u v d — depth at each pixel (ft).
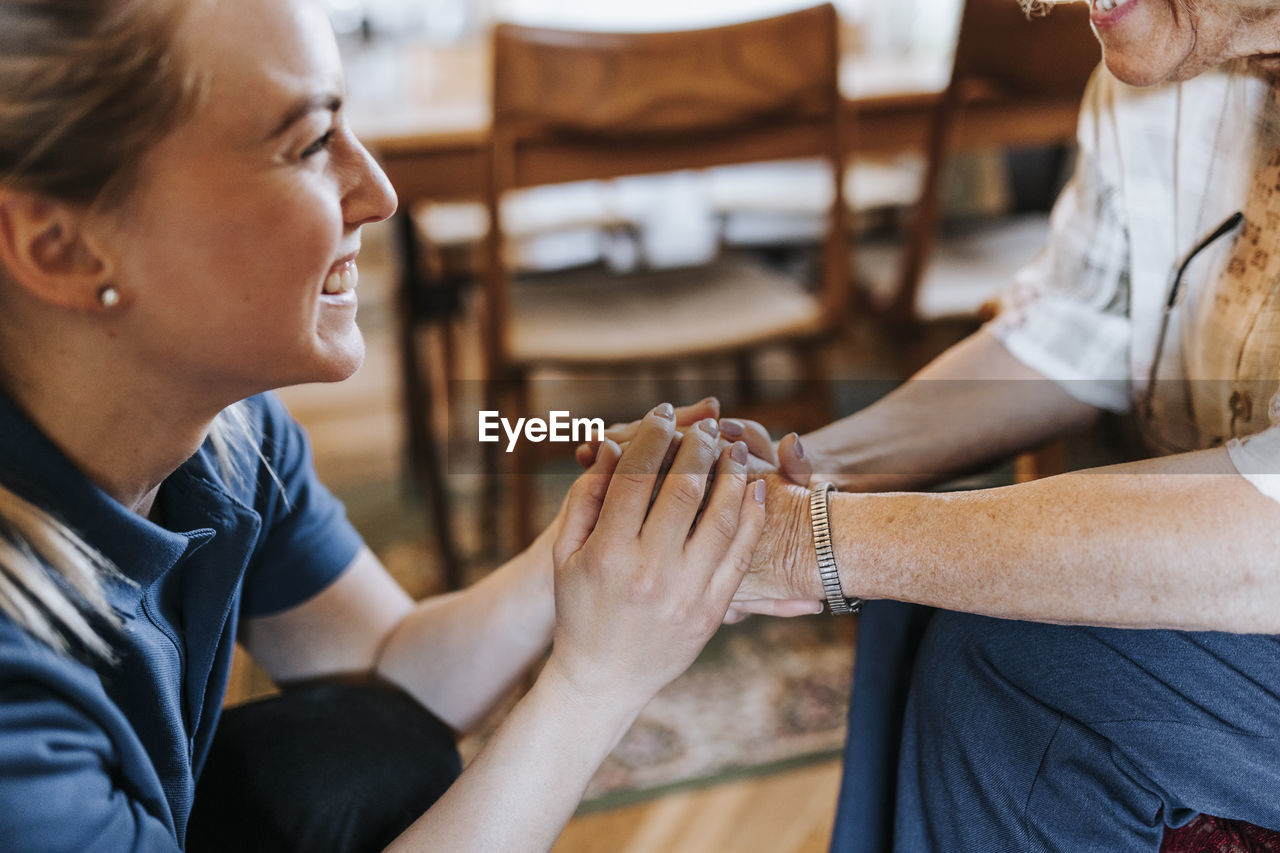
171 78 2.51
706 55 5.40
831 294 6.26
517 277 7.18
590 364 6.04
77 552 2.70
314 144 2.68
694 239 8.61
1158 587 2.81
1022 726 3.06
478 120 6.15
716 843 4.89
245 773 3.28
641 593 2.98
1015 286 3.80
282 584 3.54
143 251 2.61
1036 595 2.89
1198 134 3.21
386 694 3.51
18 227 2.55
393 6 10.66
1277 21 2.92
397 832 3.23
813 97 5.65
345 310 2.87
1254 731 2.96
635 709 3.07
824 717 5.66
